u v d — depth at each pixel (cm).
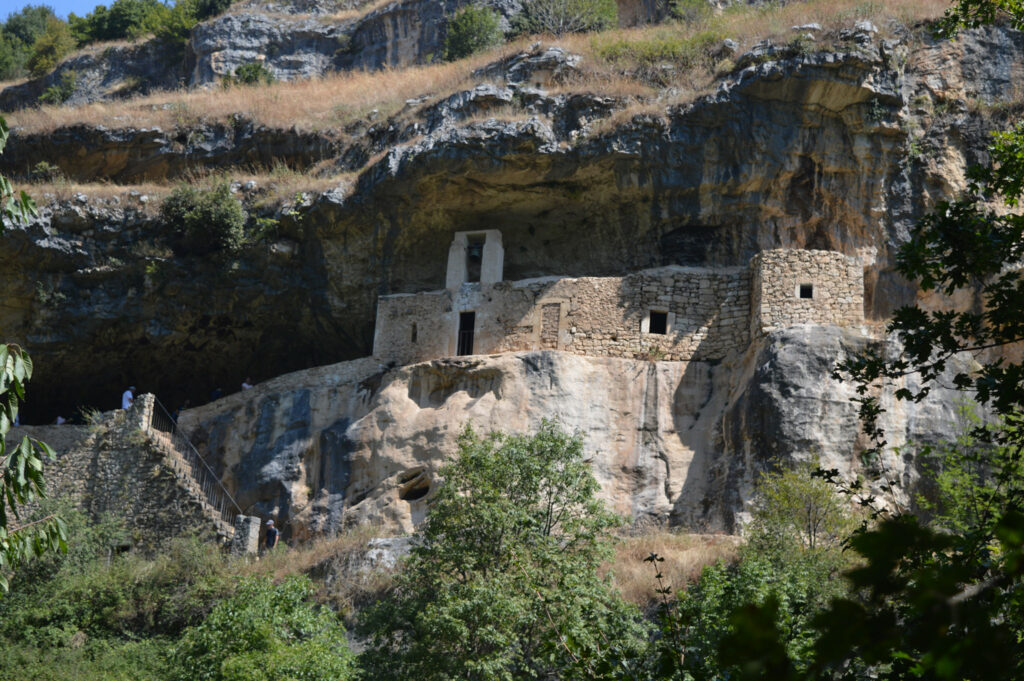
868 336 3916
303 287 4959
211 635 3062
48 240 4888
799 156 4541
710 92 4562
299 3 8444
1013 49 4753
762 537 3164
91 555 4016
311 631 3106
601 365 4259
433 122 5050
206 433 4594
